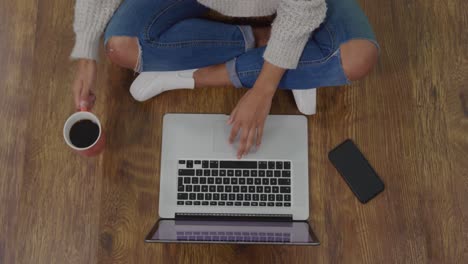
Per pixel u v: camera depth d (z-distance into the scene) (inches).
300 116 56.3
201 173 53.8
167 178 53.7
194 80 53.6
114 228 53.9
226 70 52.2
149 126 56.5
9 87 57.3
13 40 58.5
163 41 49.8
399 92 58.6
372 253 54.1
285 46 43.0
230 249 54.0
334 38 48.4
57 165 55.3
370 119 57.6
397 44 60.2
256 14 47.5
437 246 54.6
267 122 55.7
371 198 55.1
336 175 55.7
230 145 54.6
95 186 54.9
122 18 47.9
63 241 53.5
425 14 60.8
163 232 46.8
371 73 59.0
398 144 57.1
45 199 54.4
